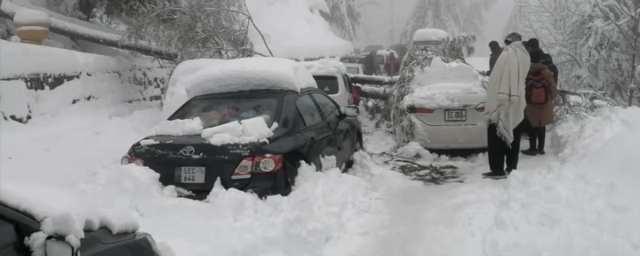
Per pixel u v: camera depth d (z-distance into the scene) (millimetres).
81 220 2619
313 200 5406
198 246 4449
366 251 4824
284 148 5520
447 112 8656
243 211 5090
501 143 7328
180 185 5406
